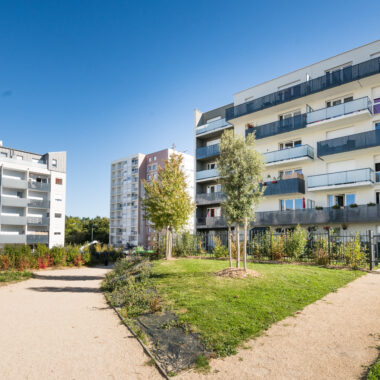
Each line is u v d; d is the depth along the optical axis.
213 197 32.22
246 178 10.70
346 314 6.62
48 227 47.34
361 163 23.64
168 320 6.70
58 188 48.94
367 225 22.48
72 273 18.89
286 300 7.55
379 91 23.58
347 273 11.08
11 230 44.66
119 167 76.25
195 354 5.06
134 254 25.41
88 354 5.35
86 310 8.55
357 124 24.22
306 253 14.88
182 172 19.86
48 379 4.49
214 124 34.19
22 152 48.22
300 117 26.08
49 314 8.19
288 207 27.11
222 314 6.64
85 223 87.88
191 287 9.14
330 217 23.39
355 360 4.59
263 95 30.06
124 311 7.84
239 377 4.29
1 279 15.05
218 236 20.62
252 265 13.16
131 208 71.94
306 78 26.47
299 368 4.43
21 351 5.56
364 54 24.27
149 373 4.62
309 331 5.74
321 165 25.64
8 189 45.03
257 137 28.78
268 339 5.47
